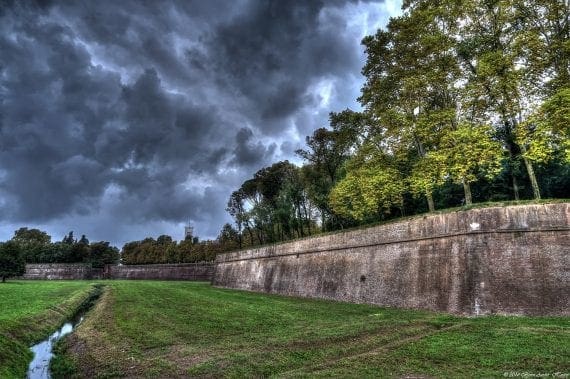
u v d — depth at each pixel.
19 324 26.95
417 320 24.84
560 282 25.53
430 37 36.62
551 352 16.22
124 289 59.53
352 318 27.55
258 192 80.75
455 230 30.55
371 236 37.78
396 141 39.22
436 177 35.28
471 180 33.56
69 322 34.59
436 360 16.16
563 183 35.97
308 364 16.88
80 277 113.62
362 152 43.19
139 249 139.25
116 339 23.67
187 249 115.88
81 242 142.00
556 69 31.83
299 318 28.66
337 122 52.16
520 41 32.28
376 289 35.72
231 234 100.81
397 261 34.59
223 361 17.61
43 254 129.25
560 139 30.08
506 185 39.62
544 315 25.06
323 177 56.31
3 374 17.84
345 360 16.78
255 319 28.89
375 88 40.78
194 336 23.56
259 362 17.33
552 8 32.12
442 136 35.56
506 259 27.59
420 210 47.28
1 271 74.19
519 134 31.02
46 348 24.55
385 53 40.72
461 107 35.19
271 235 77.12
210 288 62.78
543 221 27.17
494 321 23.55
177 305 38.19
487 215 29.16
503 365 15.10
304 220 68.50
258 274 56.47
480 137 32.59
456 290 29.08
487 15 35.53
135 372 17.33
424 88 37.25
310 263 45.53
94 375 17.88
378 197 39.84
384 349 18.16
